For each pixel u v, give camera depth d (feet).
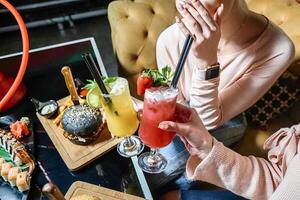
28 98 4.69
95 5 10.00
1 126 4.40
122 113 3.64
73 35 9.53
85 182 3.74
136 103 4.38
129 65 5.87
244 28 4.04
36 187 3.83
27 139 4.23
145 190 3.74
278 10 5.68
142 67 5.89
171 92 3.19
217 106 4.19
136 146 4.17
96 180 3.86
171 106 3.20
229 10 3.74
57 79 4.90
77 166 3.91
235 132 4.84
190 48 3.53
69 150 4.08
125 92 3.59
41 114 4.39
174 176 4.11
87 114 4.15
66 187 3.81
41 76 4.92
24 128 4.24
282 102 5.30
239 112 4.50
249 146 5.23
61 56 5.17
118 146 4.17
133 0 6.31
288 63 4.19
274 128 5.43
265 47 4.12
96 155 4.02
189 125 3.26
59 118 4.36
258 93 4.32
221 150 3.39
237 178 3.44
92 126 4.08
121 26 5.85
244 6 4.11
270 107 5.33
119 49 5.86
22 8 9.43
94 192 3.61
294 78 5.25
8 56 5.19
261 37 4.09
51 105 4.48
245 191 3.50
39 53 5.21
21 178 3.69
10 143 4.04
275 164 3.58
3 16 9.45
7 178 3.82
